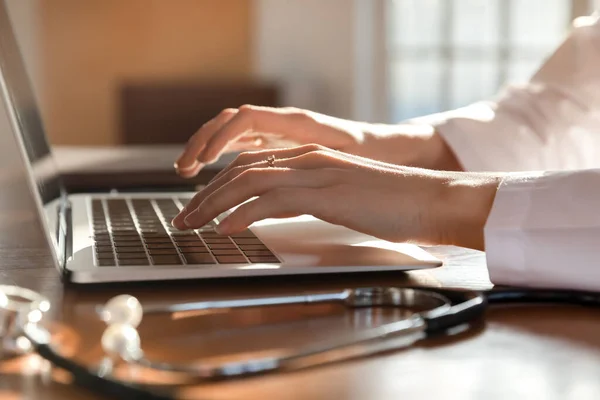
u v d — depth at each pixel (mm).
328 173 745
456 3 4051
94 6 4773
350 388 427
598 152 1312
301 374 449
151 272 654
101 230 857
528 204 694
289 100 4559
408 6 4176
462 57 4062
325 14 4426
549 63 1372
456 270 750
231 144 1159
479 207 719
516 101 1322
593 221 667
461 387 430
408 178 752
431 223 729
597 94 1311
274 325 559
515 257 676
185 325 554
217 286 671
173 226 838
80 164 1559
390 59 4250
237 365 439
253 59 4836
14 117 750
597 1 3859
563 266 662
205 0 4832
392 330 501
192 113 4426
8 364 466
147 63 4855
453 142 1219
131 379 432
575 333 542
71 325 543
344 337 523
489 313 595
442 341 520
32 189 712
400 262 712
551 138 1278
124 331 446
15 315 490
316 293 648
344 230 860
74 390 421
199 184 1394
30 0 4695
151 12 4812
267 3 4715
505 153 1238
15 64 1146
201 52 4863
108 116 4859
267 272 675
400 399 411
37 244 858
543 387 431
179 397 385
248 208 719
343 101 4387
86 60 4805
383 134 1188
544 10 3953
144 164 1559
